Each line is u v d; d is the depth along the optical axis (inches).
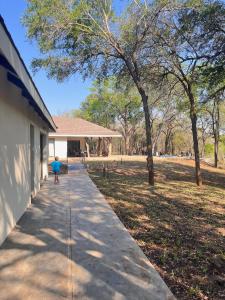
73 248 223.8
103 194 479.2
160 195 487.5
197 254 225.9
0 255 209.0
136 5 540.7
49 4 488.7
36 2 488.7
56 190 498.9
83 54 572.7
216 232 286.7
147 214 351.3
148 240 255.9
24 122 335.6
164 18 542.6
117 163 1098.1
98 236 253.0
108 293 160.6
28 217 314.2
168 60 587.2
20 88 270.4
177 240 256.5
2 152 238.8
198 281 183.3
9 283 169.8
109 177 721.0
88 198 427.8
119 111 1876.2
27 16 497.7
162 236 268.8
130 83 665.6
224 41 474.6
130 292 162.2
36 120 450.3
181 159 1344.7
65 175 737.0
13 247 224.8
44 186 546.6
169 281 181.8
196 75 558.6
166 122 1902.1
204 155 1908.2
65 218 311.3
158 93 727.7
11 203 268.1
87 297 156.2
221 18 467.2
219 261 214.8
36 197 431.8
